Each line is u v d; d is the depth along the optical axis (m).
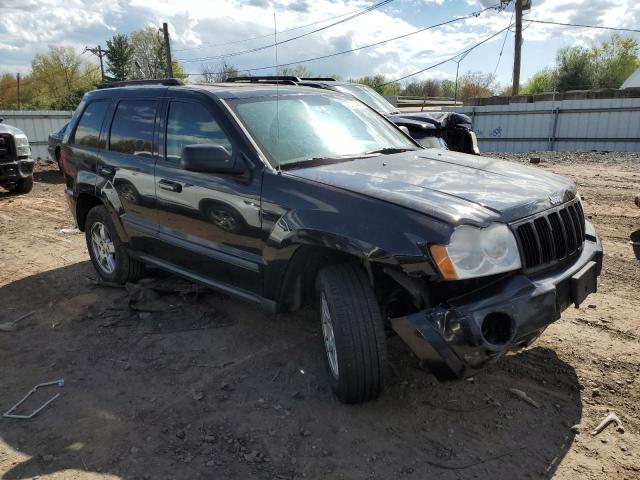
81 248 6.84
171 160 4.25
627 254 5.87
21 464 2.87
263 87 4.39
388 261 2.77
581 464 2.74
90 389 3.59
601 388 3.36
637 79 32.91
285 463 2.84
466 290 2.81
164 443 3.01
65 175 5.67
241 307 4.75
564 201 3.25
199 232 4.03
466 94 53.75
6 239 7.45
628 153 16.55
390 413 3.21
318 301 3.35
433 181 3.25
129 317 4.64
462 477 2.69
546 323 2.83
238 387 3.54
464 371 2.74
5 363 3.99
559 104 19.33
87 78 65.06
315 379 3.60
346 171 3.44
